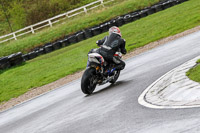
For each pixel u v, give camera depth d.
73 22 153.00
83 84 35.91
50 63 95.75
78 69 73.06
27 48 141.12
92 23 147.50
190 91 22.00
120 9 153.25
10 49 142.00
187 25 86.31
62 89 51.72
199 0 127.25
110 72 37.53
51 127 25.03
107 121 21.80
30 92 61.97
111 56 37.19
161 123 18.12
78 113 27.67
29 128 27.34
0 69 100.25
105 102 28.94
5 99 61.69
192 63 30.06
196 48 44.19
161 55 51.03
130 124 19.58
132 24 119.00
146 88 28.78
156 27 99.94
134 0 159.88
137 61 54.84
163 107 21.27
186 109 19.38
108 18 148.12
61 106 34.78
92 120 23.36
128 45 84.62
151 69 39.84
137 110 22.44
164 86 26.05
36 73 85.88
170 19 105.06
